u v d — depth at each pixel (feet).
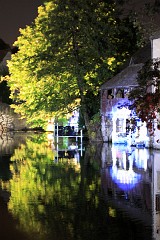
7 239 37.93
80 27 153.28
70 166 85.87
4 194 57.26
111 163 90.22
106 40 158.61
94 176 72.90
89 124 157.48
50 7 165.07
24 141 155.84
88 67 154.40
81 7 154.10
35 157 102.01
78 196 55.98
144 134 131.54
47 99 161.68
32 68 158.30
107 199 54.13
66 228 41.06
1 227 41.47
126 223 42.78
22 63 167.22
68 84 156.87
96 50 154.40
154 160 95.20
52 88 160.45
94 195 56.70
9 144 141.38
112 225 42.14
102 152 114.42
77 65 153.28
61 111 159.74
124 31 166.71
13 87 181.37
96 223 42.83
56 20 153.38
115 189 61.00
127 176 72.95
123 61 163.94
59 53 153.38
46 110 162.81
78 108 159.02
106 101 151.94
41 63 155.43
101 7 160.25
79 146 134.41
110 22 162.91
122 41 167.32
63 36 152.66
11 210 48.16
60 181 67.67
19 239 37.91
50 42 154.10
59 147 130.52
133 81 140.15
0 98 245.24
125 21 168.76
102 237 38.34
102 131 153.79
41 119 174.81
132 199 54.19
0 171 78.79
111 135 151.02
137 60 148.77
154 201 53.06
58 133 181.27
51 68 153.48
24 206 50.14
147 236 38.58
